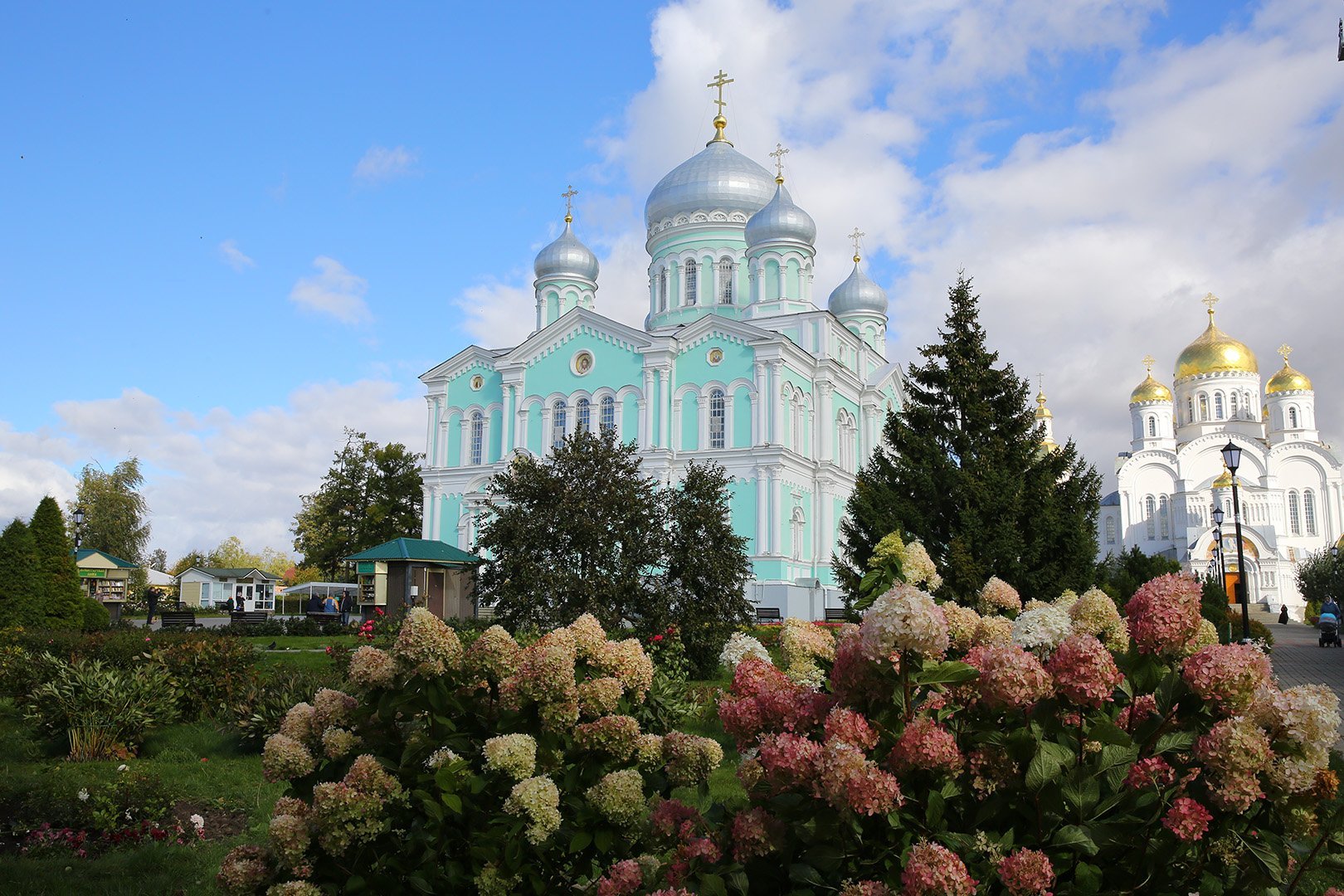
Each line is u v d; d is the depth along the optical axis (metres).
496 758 5.16
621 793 5.29
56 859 9.86
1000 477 23.53
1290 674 30.11
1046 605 5.80
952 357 25.94
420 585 40.25
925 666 4.62
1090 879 4.28
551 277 65.88
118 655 17.81
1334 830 4.48
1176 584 4.71
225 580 74.88
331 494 66.06
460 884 5.35
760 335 52.16
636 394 54.66
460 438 60.03
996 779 4.55
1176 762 4.61
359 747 5.70
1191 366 94.81
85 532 82.88
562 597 23.95
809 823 4.48
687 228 63.19
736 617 25.59
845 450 60.00
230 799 12.55
